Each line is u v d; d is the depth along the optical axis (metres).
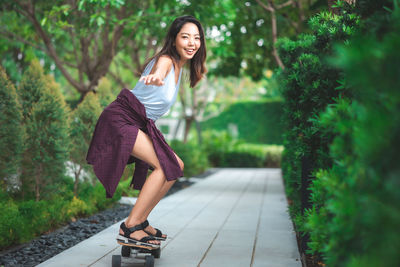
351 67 1.18
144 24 7.40
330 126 1.67
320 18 2.93
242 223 4.91
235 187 9.54
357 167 1.34
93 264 3.06
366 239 1.27
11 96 4.47
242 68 10.36
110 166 2.88
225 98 20.28
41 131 4.78
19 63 13.10
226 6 8.32
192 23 3.07
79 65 8.45
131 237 2.90
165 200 7.16
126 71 14.09
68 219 4.81
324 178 1.67
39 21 8.66
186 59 3.11
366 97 1.34
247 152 17.47
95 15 6.61
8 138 4.45
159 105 2.98
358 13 2.24
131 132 2.88
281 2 8.55
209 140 17.84
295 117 3.21
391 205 1.12
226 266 3.06
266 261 3.20
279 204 6.65
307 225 1.81
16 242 3.62
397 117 1.11
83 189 5.83
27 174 4.81
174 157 2.98
